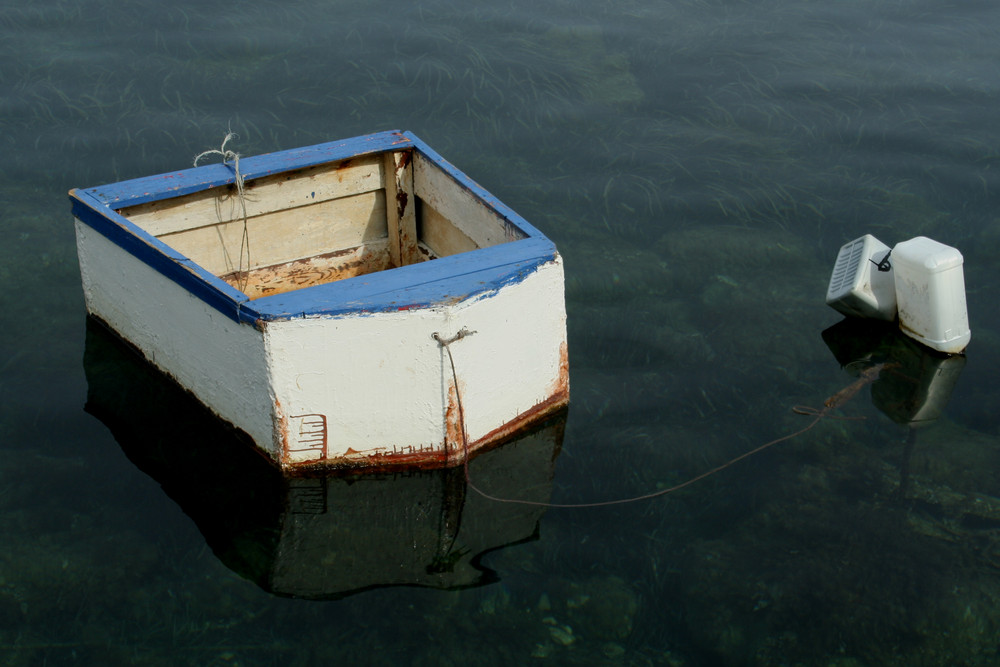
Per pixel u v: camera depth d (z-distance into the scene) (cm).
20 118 779
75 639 401
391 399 461
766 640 411
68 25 916
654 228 697
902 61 909
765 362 581
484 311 458
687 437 519
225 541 446
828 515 473
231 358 466
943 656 407
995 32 959
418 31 934
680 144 790
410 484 479
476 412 483
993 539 461
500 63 884
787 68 897
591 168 757
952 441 525
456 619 411
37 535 447
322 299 440
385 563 437
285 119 791
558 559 443
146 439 504
